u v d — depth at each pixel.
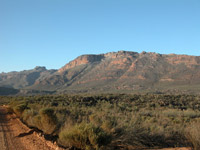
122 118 12.84
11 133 12.30
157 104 37.81
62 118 12.41
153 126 10.11
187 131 9.02
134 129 8.90
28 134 11.55
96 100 42.06
